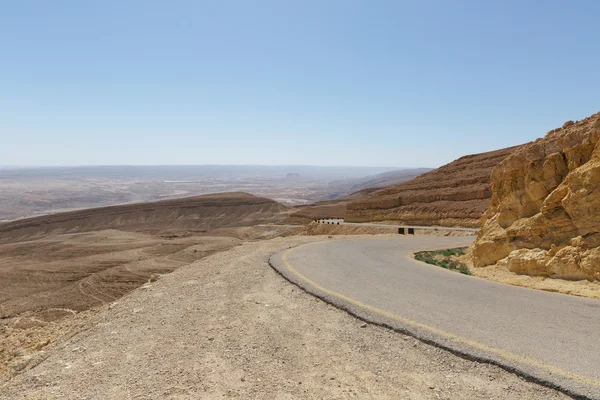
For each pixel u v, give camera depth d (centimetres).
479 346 554
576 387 430
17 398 488
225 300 901
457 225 3591
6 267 5122
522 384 459
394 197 4706
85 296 3619
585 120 987
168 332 698
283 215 11288
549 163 1037
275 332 671
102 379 520
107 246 6544
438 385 469
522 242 1066
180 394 466
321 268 1254
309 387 477
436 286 964
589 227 857
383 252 1738
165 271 4444
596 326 616
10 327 2603
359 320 718
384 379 491
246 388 477
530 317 675
